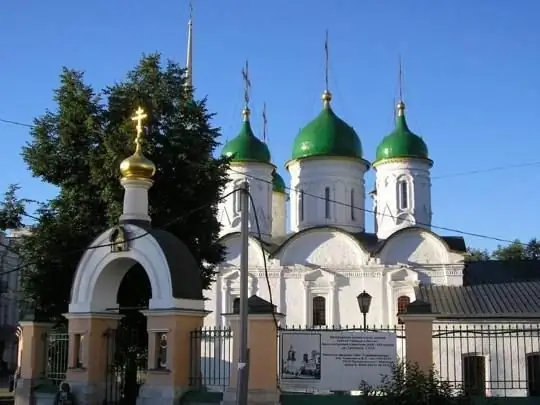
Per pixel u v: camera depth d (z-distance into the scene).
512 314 32.84
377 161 49.00
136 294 27.95
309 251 43.19
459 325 32.56
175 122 29.75
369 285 42.09
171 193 28.80
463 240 44.22
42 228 28.22
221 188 30.80
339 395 18.89
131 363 26.39
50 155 28.95
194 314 20.89
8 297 69.62
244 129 50.59
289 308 42.66
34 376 24.36
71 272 27.67
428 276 41.66
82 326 22.47
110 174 27.66
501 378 30.91
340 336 19.34
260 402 18.55
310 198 48.34
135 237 21.66
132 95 29.34
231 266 43.66
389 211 47.59
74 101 29.14
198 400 19.80
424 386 16.80
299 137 49.66
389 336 19.17
